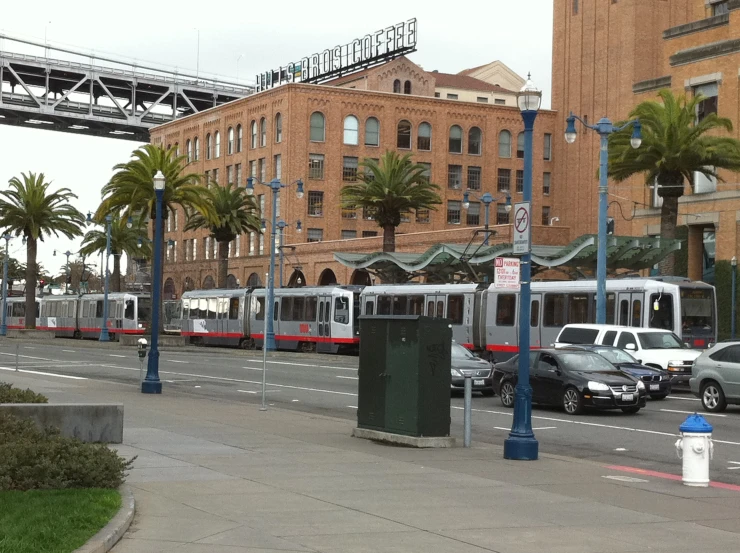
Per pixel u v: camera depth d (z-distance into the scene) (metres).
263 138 91.06
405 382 17.86
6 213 79.94
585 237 43.66
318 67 104.69
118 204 60.78
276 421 21.62
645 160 43.50
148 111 110.94
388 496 12.46
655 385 28.61
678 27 55.72
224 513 11.09
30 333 81.56
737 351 25.70
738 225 51.41
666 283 38.41
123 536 9.80
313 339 57.78
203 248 101.19
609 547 9.85
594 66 84.12
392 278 61.94
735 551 9.80
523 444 16.19
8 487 11.31
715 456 17.94
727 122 43.22
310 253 83.44
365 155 88.69
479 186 92.62
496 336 44.28
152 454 15.84
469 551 9.53
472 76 117.62
